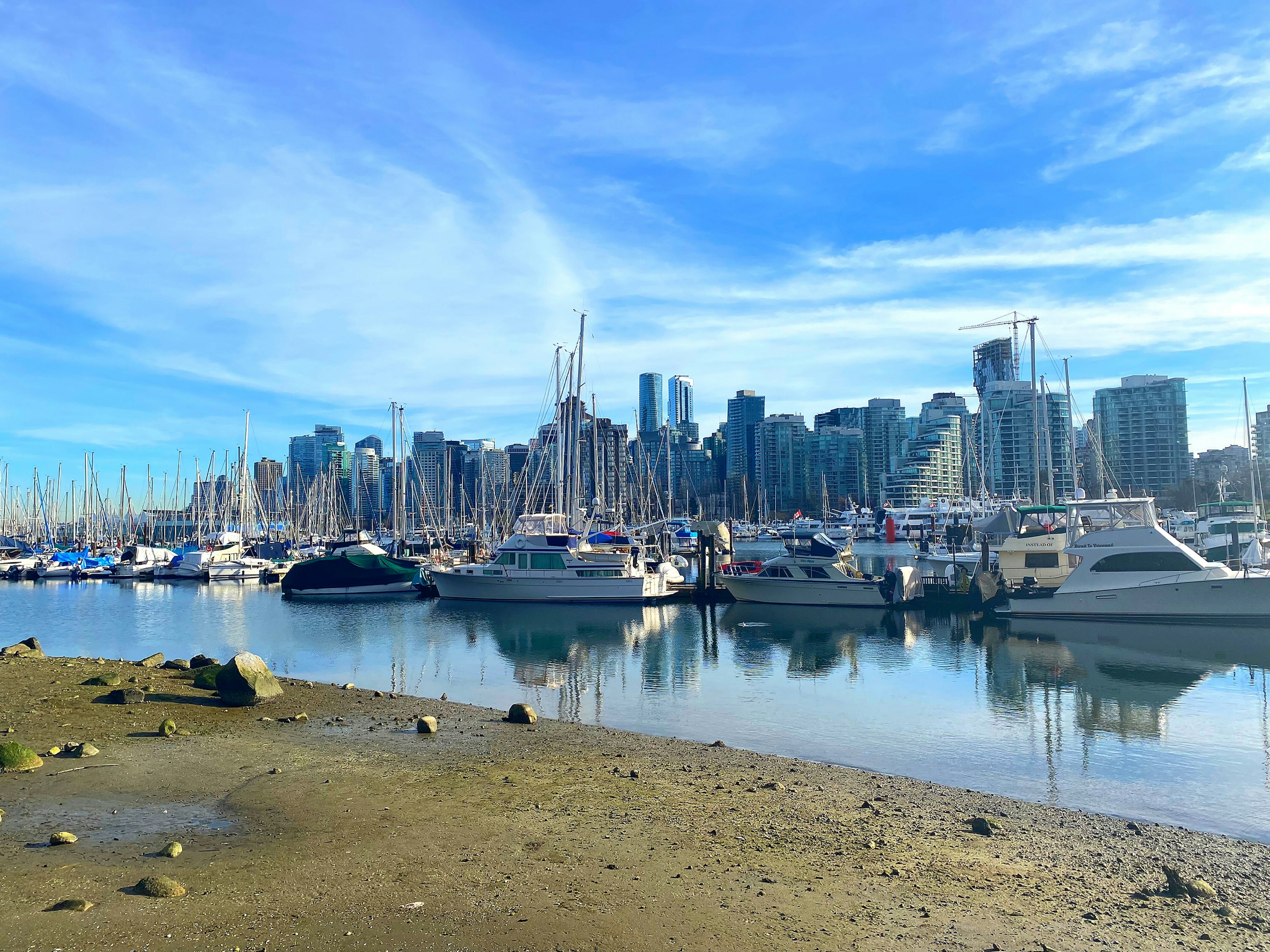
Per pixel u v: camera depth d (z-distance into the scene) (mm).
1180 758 20500
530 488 84312
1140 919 10344
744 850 12375
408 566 69625
